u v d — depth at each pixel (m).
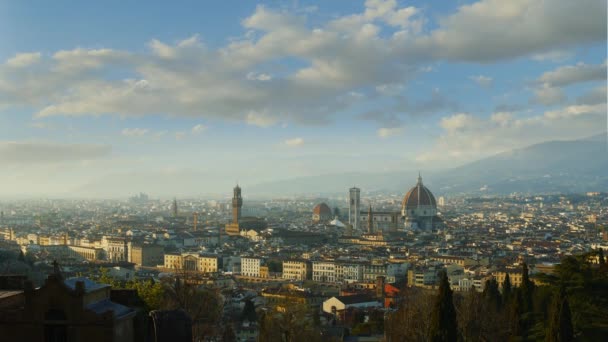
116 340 117.88
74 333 116.00
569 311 172.38
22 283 136.62
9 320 116.44
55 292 116.56
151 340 131.75
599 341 170.50
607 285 180.25
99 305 123.31
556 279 192.38
